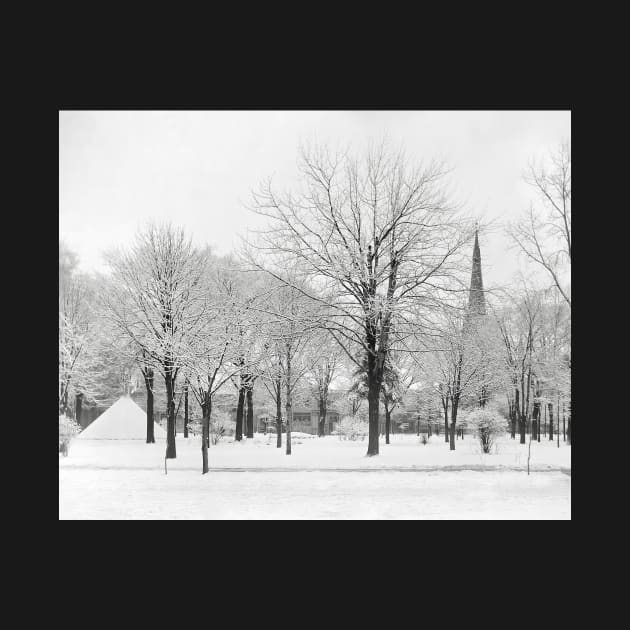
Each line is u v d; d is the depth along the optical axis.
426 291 25.50
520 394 48.59
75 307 40.06
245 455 26.69
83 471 20.69
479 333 35.81
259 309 25.48
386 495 15.48
